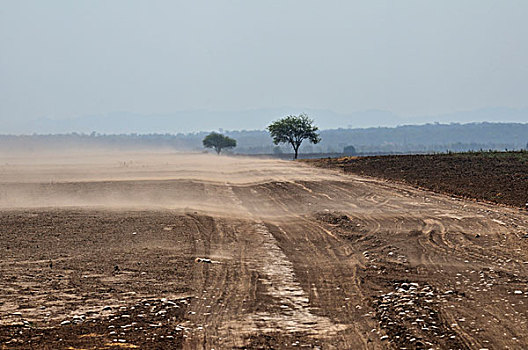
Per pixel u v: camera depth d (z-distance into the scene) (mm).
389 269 26391
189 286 23250
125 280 23891
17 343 15586
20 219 39688
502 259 27844
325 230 38844
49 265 26406
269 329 17812
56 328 17328
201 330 17594
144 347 15625
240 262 28281
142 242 32625
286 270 26625
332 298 21641
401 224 40219
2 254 28641
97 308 19797
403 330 17141
